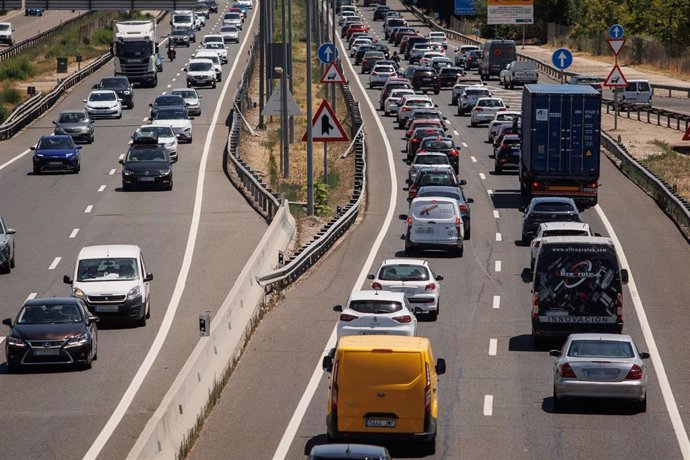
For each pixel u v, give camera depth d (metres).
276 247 114.69
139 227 135.62
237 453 61.81
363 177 160.88
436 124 193.38
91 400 72.62
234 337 83.38
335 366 58.53
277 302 102.06
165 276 111.69
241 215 141.62
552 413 69.81
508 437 64.69
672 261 119.12
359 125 195.12
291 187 162.12
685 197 153.75
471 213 146.50
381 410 57.84
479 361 82.62
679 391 75.50
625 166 173.38
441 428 66.50
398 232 135.75
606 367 68.00
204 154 192.12
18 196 156.62
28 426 67.00
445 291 106.62
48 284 109.19
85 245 126.38
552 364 81.56
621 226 137.00
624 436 64.94
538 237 112.38
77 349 80.44
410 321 81.12
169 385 76.00
